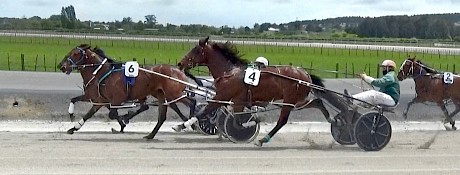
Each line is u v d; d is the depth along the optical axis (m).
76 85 23.22
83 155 9.78
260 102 11.27
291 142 12.46
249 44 64.69
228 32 112.62
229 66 11.90
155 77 12.59
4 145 10.86
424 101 16.25
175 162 9.30
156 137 12.92
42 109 16.91
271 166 9.13
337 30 168.25
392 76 11.60
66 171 8.34
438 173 8.78
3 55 40.03
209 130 13.09
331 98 11.59
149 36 80.75
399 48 66.44
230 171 8.65
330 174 8.58
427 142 12.29
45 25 115.94
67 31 89.31
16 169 8.41
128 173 8.30
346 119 11.70
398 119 17.59
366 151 11.10
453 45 80.38
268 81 11.16
